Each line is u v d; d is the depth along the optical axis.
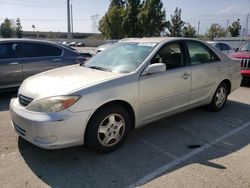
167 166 3.46
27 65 6.89
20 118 3.41
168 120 5.16
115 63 4.35
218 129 4.75
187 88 4.71
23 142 4.07
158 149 3.94
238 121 5.17
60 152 3.78
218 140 4.29
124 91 3.73
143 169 3.39
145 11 45.16
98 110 3.55
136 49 4.50
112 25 50.59
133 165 3.48
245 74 8.39
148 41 4.64
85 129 3.46
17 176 3.20
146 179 3.17
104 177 3.21
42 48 7.21
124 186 3.04
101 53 4.97
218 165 3.48
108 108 3.62
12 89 6.82
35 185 3.04
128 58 4.33
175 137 4.38
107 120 3.67
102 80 3.63
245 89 8.27
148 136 4.41
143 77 3.98
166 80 4.28
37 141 3.29
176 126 4.86
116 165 3.47
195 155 3.77
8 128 4.64
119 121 3.80
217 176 3.22
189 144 4.13
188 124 4.96
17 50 6.80
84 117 3.38
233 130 4.71
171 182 3.10
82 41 58.44
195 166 3.46
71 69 4.45
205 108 5.78
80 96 3.33
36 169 3.36
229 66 5.69
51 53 7.34
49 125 3.19
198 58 5.04
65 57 7.53
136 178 3.19
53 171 3.32
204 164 3.51
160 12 45.41
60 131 3.25
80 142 3.45
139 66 4.03
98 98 3.46
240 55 8.66
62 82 3.64
